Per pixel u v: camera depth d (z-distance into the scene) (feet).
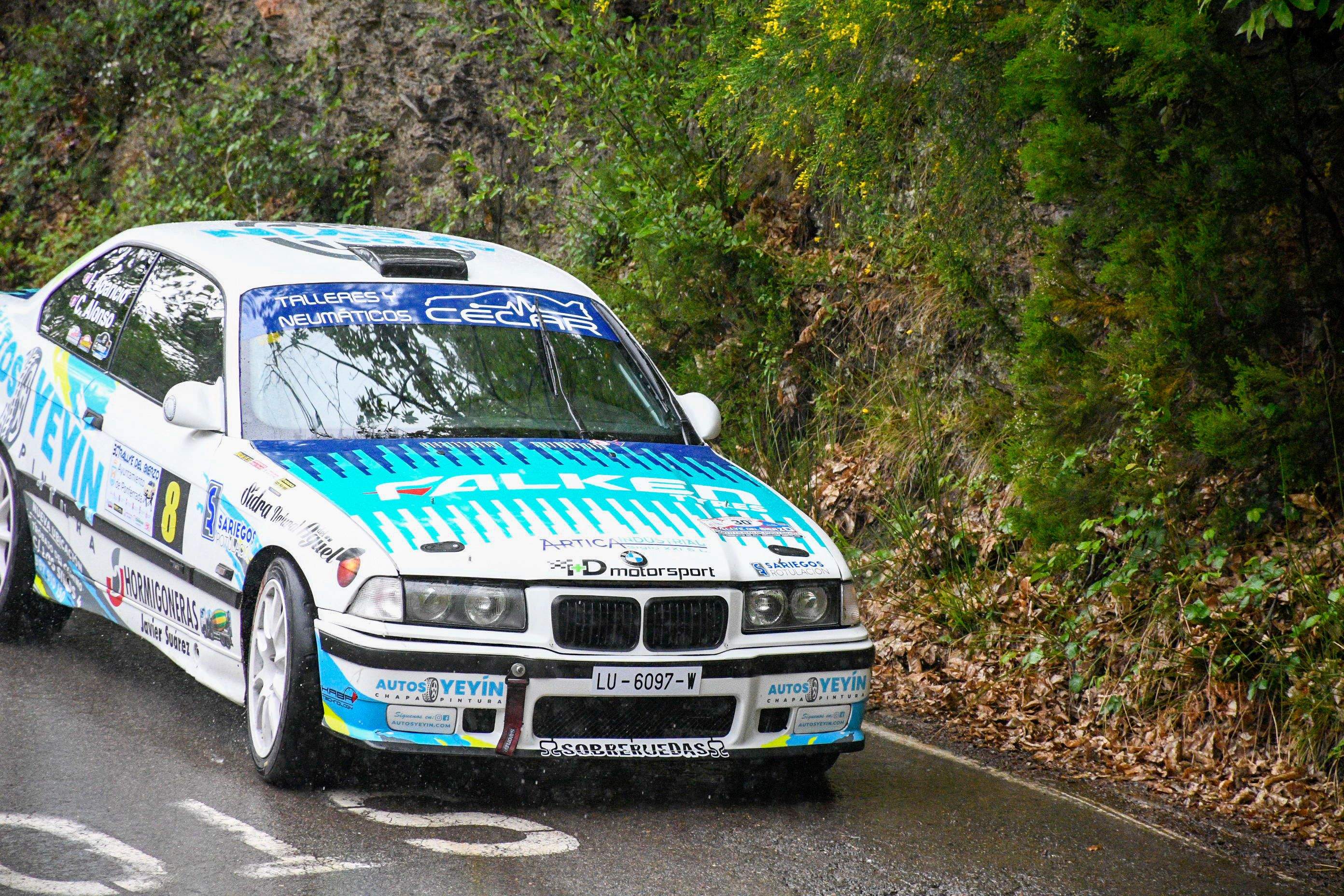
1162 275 51.01
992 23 61.36
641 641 37.22
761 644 38.81
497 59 109.50
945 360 75.66
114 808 35.73
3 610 52.65
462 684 35.91
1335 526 53.21
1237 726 49.88
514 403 45.70
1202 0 47.67
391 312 47.01
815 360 82.53
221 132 119.14
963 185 66.49
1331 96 53.67
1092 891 35.55
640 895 32.19
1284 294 51.90
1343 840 42.34
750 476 45.80
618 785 40.96
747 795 41.24
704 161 88.63
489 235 108.78
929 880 35.01
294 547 37.91
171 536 43.98
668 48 91.91
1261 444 51.01
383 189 116.16
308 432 42.80
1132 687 53.42
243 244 50.67
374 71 118.11
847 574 41.50
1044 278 56.39
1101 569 60.34
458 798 38.52
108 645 53.67
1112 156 51.75
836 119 66.59
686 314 84.02
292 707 37.22
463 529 37.55
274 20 123.65
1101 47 52.01
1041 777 46.83
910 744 49.62
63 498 50.49
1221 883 37.42
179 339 47.83
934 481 70.85
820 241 87.40
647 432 47.29
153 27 132.05
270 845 33.76
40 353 54.75
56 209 135.44
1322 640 50.26
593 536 38.11
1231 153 50.72
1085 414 55.26
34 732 41.75
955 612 61.16
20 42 143.74
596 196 92.58
